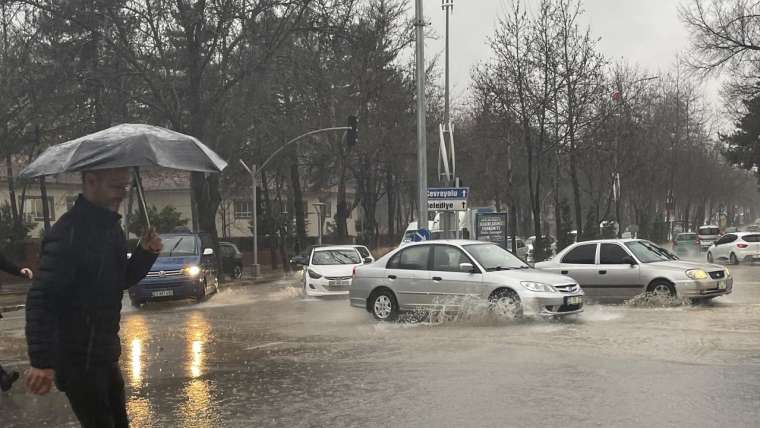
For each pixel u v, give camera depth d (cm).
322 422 642
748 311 1387
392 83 3816
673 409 650
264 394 764
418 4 2244
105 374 431
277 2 2889
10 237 3256
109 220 430
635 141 3553
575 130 2867
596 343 1023
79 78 2836
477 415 648
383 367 892
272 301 1978
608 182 4041
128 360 1018
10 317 1866
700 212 7438
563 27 2762
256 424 643
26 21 2792
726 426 594
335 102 3675
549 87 2770
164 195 6016
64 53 2820
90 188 434
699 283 1474
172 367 950
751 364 853
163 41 2912
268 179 4653
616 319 1284
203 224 3116
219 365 954
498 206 4628
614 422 613
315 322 1416
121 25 2812
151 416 684
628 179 3978
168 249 2017
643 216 5056
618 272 1534
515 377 804
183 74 3059
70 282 409
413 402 705
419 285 1352
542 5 2758
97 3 2731
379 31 3600
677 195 6247
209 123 3080
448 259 1352
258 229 4684
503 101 2752
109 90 2988
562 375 808
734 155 4959
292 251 4897
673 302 1478
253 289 2581
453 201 2266
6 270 834
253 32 2909
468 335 1133
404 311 1380
